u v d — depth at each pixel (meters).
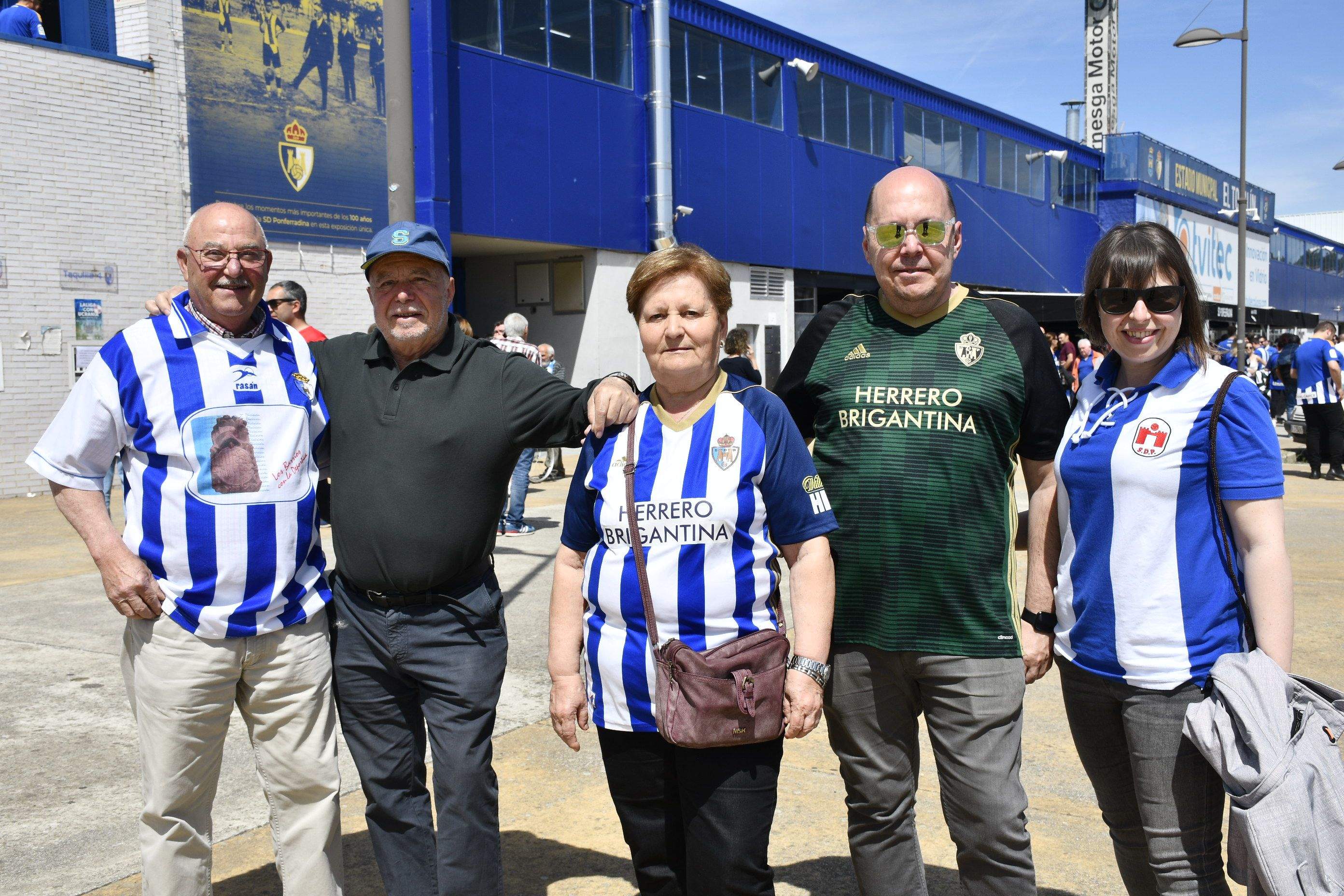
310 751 2.77
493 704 2.77
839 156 24.16
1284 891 2.00
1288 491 12.31
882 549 2.57
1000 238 30.81
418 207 15.44
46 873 3.28
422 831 2.88
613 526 2.40
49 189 12.14
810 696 2.38
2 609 6.65
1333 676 5.10
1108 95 43.16
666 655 2.31
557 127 17.47
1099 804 2.54
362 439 2.75
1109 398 2.38
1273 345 34.75
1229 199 44.88
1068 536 2.45
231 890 3.20
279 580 2.68
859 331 2.71
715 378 2.44
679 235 19.81
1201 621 2.26
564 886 3.21
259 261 2.64
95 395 2.59
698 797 2.36
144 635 2.64
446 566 2.68
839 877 3.25
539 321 19.28
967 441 2.53
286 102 14.04
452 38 15.77
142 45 12.85
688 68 20.00
